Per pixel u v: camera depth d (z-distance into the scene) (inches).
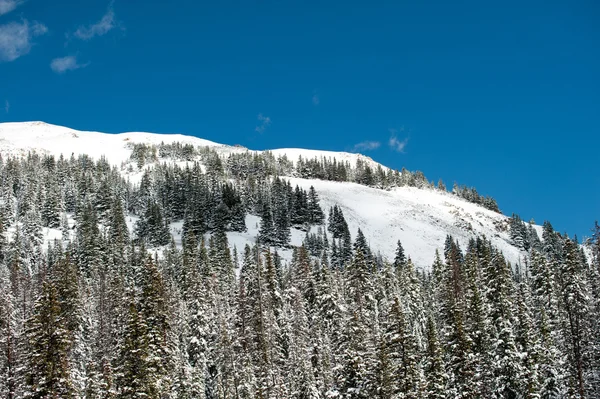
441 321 2822.3
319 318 2751.0
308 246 6171.3
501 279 2353.6
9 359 1951.3
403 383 2073.1
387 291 3297.2
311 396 2112.5
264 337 2605.8
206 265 3890.3
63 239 5615.2
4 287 2839.6
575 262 2276.1
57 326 1796.3
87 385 1972.2
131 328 1940.2
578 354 2132.1
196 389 2294.5
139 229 5999.0
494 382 2135.8
